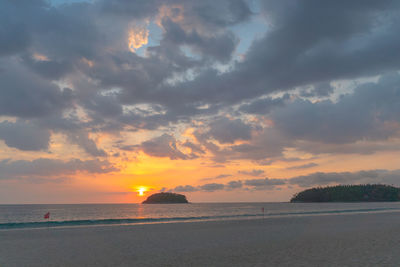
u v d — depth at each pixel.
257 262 14.69
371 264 13.52
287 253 17.12
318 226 34.25
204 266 14.05
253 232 28.95
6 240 23.80
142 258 16.33
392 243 20.55
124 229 32.44
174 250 18.91
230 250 18.66
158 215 79.81
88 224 39.78
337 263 13.89
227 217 55.59
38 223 40.34
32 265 14.74
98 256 16.98
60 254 17.69
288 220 44.50
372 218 47.22
